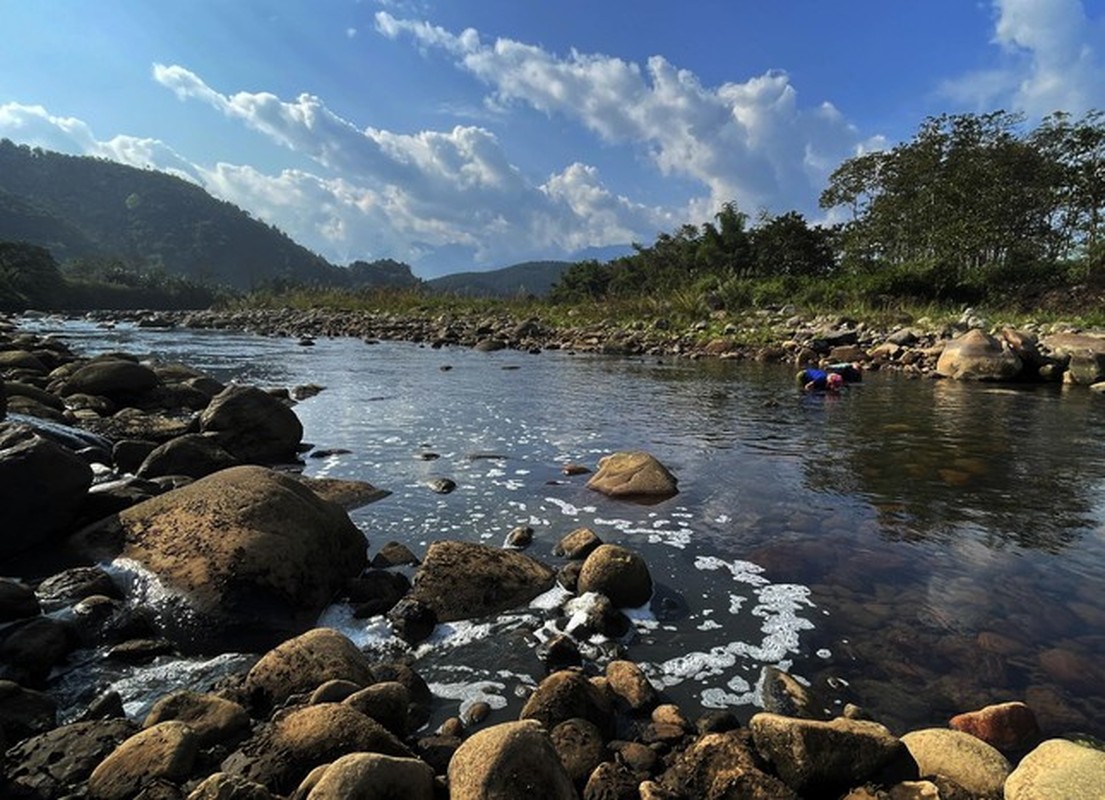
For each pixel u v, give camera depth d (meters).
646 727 2.54
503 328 23.03
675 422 8.53
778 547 4.36
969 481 5.82
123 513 3.95
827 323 19.56
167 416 8.27
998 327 16.28
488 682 2.87
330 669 2.69
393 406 9.59
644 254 50.19
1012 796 2.02
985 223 30.48
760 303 26.47
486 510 5.07
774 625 3.35
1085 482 5.76
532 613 3.46
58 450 4.04
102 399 8.23
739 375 13.50
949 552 4.26
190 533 3.61
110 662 2.95
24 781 2.09
